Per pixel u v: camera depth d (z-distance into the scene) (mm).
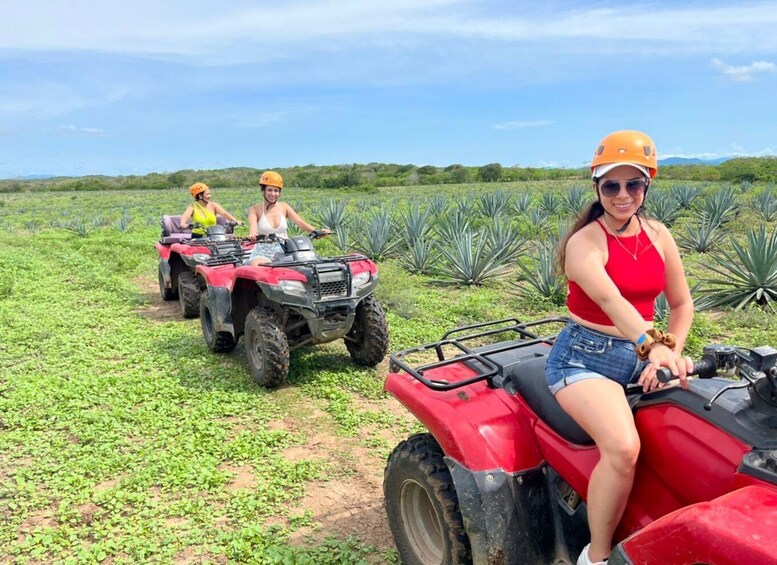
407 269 14234
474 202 27234
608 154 2580
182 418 5875
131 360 7637
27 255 17062
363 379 6867
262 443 5320
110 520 4191
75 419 5816
